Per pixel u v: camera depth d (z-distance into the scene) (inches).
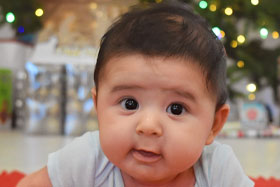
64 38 87.9
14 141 73.9
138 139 23.4
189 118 24.0
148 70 23.3
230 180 28.0
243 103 95.1
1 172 44.9
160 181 27.1
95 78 26.5
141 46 23.6
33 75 84.7
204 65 24.2
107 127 24.4
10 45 106.7
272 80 103.2
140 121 23.3
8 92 104.7
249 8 89.0
